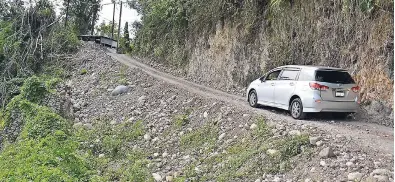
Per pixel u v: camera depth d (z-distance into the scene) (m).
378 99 11.03
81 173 9.55
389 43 10.80
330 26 13.03
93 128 14.34
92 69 24.30
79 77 23.69
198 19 22.83
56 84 21.47
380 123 10.57
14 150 11.90
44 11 28.41
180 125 12.46
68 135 12.66
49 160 9.80
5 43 26.16
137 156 11.05
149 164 10.09
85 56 26.95
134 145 12.06
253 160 8.06
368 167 6.45
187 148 10.78
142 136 12.63
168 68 26.12
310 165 7.04
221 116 11.62
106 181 9.45
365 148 7.46
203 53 22.12
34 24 28.12
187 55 24.19
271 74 12.25
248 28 17.70
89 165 10.39
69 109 16.55
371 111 11.09
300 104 10.50
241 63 18.27
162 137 12.11
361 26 11.83
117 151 11.79
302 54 14.21
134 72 21.06
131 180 9.27
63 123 13.12
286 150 7.76
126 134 13.01
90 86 20.92
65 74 24.88
